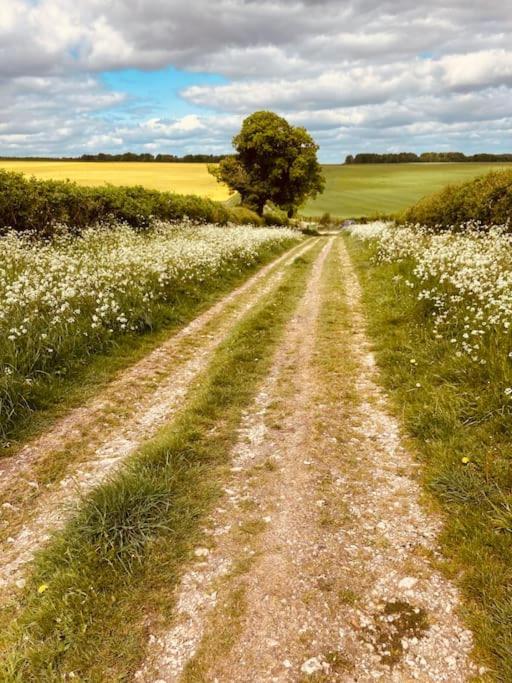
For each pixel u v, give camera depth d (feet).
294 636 10.03
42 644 10.02
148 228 79.71
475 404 18.01
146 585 11.37
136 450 17.88
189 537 12.96
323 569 11.74
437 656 9.48
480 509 13.07
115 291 34.32
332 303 39.93
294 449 17.31
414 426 17.79
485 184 63.98
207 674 9.34
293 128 168.45
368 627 10.18
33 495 15.37
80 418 20.44
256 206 175.32
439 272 34.45
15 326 24.90
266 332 32.09
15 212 59.77
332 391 22.24
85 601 10.87
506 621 9.79
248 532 13.14
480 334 22.43
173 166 308.40
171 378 25.04
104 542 12.37
